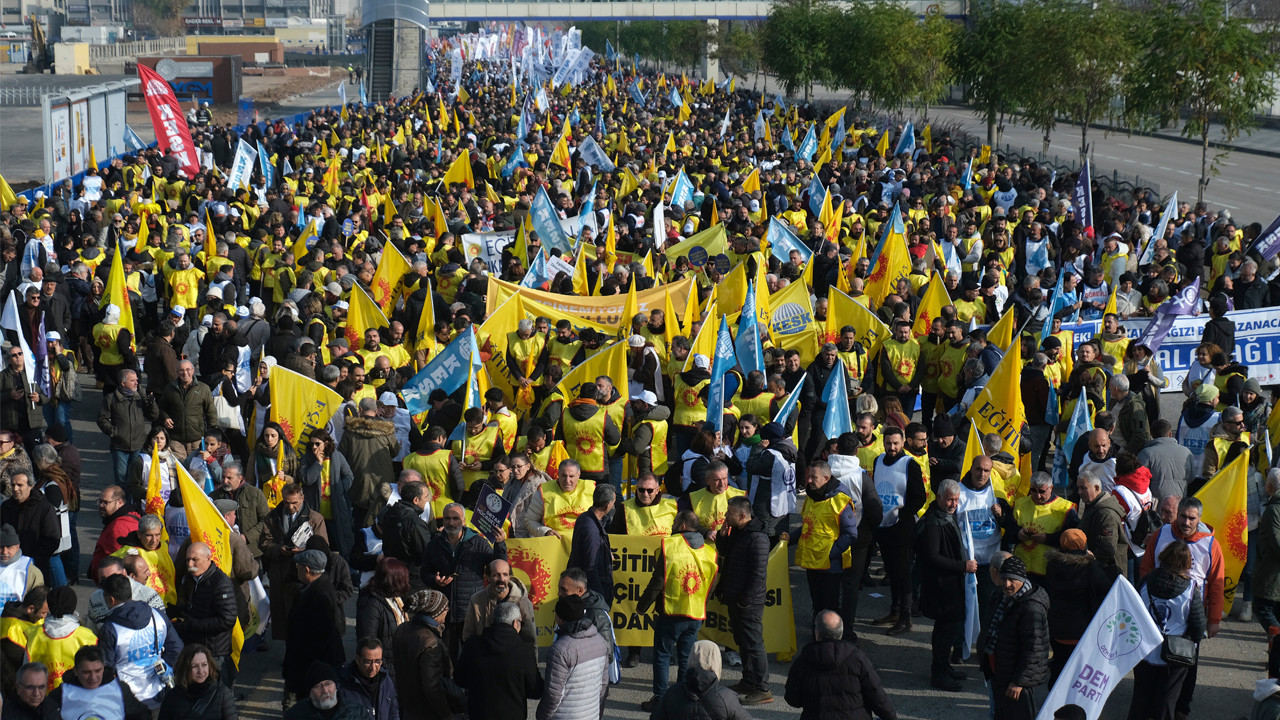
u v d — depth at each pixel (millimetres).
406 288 17234
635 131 38562
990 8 40594
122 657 8062
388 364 13148
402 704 7945
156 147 30156
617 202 25594
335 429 11938
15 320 14766
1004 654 8164
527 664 7742
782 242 19703
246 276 18984
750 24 93500
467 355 12875
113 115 36969
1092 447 10695
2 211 22047
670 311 15281
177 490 9898
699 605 9125
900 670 10023
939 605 9492
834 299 15617
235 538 9273
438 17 89812
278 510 9750
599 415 11617
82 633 8062
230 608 8625
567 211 23734
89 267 18125
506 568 8016
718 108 53344
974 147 40062
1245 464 10055
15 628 8008
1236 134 28750
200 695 7375
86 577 11938
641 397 12742
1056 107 35406
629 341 13805
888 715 7637
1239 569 10188
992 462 10344
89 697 7402
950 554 9461
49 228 20641
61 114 32562
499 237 20359
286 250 19000
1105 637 7824
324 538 9055
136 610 8133
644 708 9367
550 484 9961
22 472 10266
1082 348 13383
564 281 17469
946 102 91688
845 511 9766
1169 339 16875
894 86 49438
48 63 120688
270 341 14516
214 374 13383
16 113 75500
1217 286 17453
